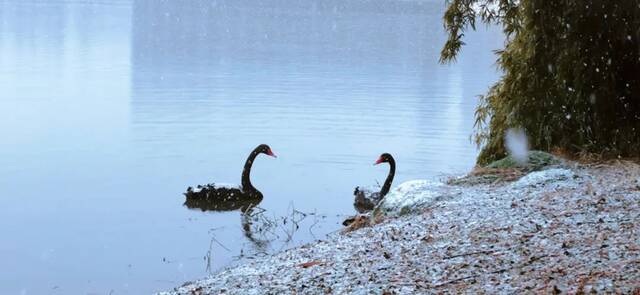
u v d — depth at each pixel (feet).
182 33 229.25
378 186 66.44
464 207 37.58
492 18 52.80
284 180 68.64
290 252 38.04
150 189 65.21
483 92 120.47
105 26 240.94
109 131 86.43
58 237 52.16
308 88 120.98
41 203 60.18
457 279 25.77
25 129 86.58
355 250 33.37
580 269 24.79
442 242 31.45
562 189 38.86
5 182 65.72
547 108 50.34
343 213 58.23
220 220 56.49
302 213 57.98
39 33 204.74
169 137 84.02
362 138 84.79
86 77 128.77
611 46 48.52
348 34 247.91
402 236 34.06
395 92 118.73
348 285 27.02
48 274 45.01
